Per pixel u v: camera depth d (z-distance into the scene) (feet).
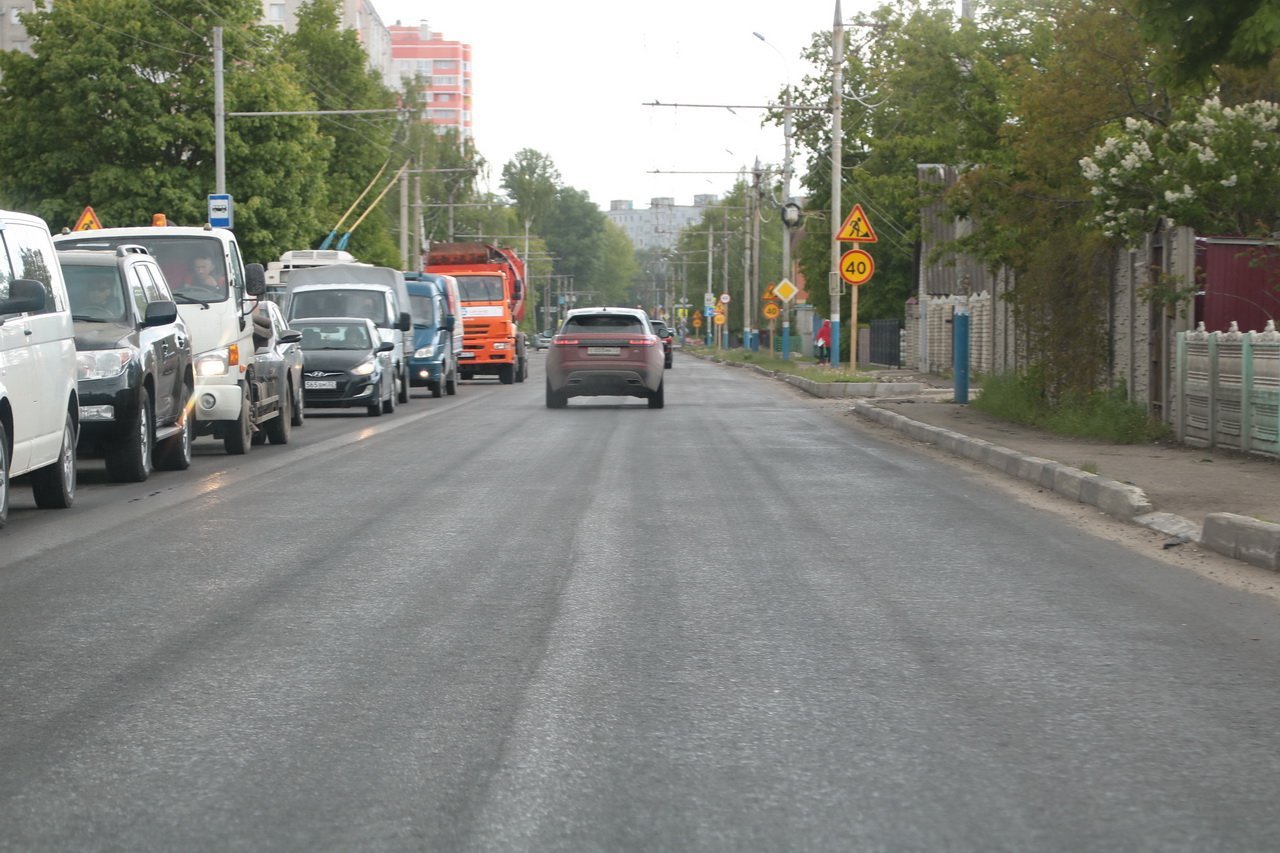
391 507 55.93
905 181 122.21
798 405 138.51
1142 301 84.58
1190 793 21.42
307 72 330.75
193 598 36.96
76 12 221.05
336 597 37.09
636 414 121.49
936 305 222.89
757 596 37.35
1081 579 40.24
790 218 240.53
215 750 23.58
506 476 67.92
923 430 93.20
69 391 56.70
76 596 37.24
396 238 433.89
